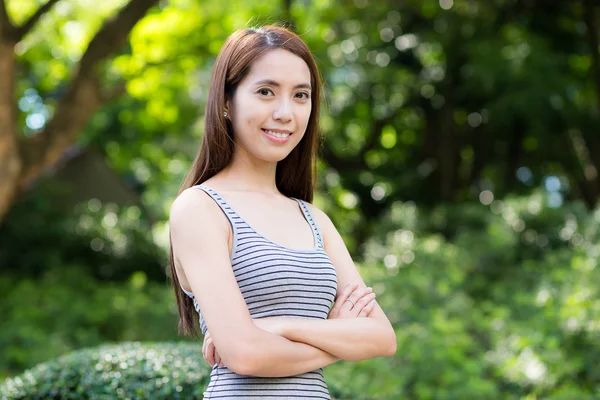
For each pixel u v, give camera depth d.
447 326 7.48
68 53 12.41
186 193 2.52
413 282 8.64
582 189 15.36
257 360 2.29
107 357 4.13
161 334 10.52
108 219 14.88
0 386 4.16
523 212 11.62
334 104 14.88
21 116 12.89
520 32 13.55
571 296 7.80
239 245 2.47
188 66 11.52
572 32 13.97
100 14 11.98
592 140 14.55
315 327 2.40
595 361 7.17
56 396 4.02
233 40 2.61
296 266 2.47
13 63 8.85
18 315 10.49
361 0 13.49
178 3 11.05
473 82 13.83
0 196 8.97
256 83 2.55
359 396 4.82
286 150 2.58
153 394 3.91
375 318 2.57
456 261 10.41
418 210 13.14
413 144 16.19
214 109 2.60
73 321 10.55
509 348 7.55
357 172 15.70
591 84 14.81
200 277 2.38
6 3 8.77
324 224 2.77
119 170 15.90
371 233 14.87
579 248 10.20
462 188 15.47
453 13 13.96
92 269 14.38
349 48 14.46
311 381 2.43
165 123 13.69
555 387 7.02
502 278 10.40
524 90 13.12
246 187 2.64
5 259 13.83
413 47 14.66
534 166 15.39
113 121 14.14
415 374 6.93
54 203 14.98
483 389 6.76
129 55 11.05
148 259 14.83
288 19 11.43
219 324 2.32
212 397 2.45
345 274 2.71
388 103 15.19
